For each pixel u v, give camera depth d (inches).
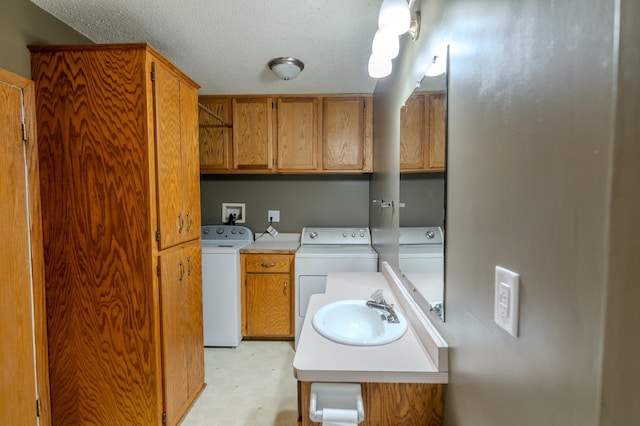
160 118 62.4
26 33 58.3
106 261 60.4
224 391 83.1
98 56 58.3
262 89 108.3
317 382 37.8
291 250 109.6
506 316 24.0
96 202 59.9
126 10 62.5
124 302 60.9
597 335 15.3
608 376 14.9
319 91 110.3
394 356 40.3
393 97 73.3
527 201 21.4
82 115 58.7
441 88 39.4
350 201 127.8
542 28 19.4
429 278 44.6
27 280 56.7
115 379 61.6
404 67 60.8
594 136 15.4
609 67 14.5
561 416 18.0
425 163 46.5
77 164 59.4
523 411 21.9
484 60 27.8
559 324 18.1
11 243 54.2
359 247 116.3
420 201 48.7
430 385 38.9
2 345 52.8
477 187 29.5
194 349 78.2
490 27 26.6
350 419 35.3
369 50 79.6
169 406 65.9
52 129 59.1
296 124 113.4
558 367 18.2
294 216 128.9
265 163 114.3
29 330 56.9
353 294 66.2
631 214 14.1
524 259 21.8
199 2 60.2
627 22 13.7
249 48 78.7
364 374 37.2
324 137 113.2
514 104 23.0
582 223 16.3
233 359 99.7
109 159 59.3
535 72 20.3
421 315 46.5
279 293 110.3
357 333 56.4
